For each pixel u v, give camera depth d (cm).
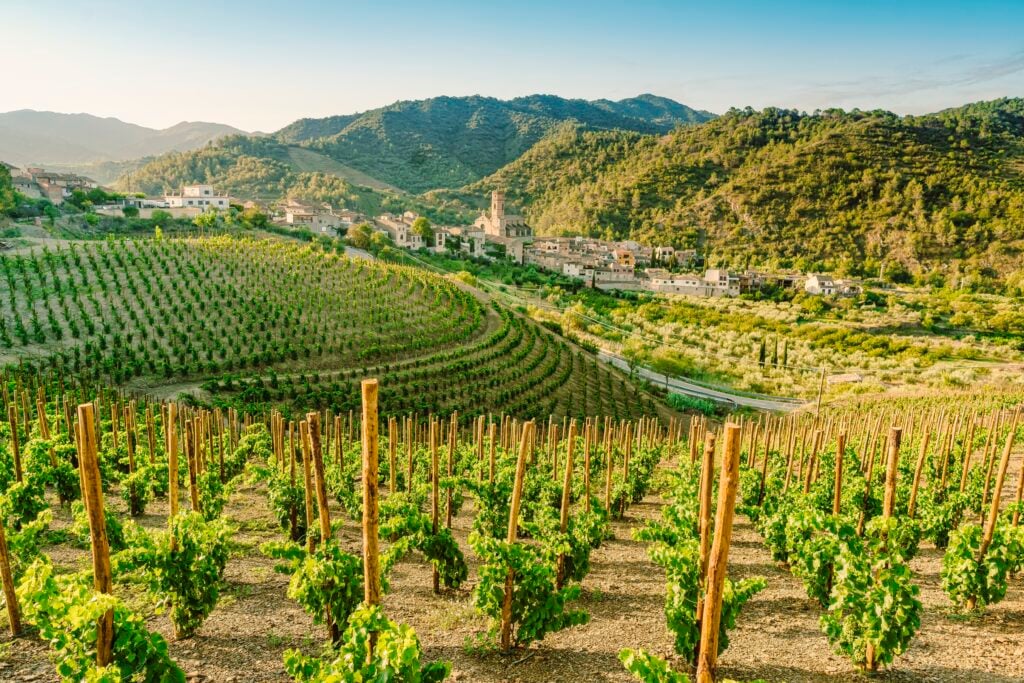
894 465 1130
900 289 13062
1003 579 1312
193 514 1208
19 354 4803
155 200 13688
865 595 1090
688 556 1146
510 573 1183
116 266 7125
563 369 6675
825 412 5772
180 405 4156
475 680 1095
